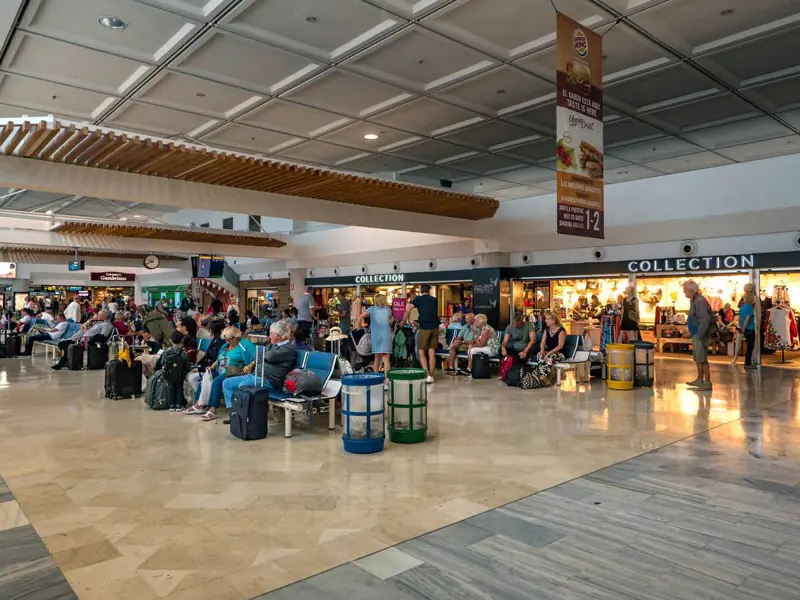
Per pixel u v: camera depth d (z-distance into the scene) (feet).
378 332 34.37
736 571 10.94
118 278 108.37
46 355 55.52
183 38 28.76
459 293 62.03
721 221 41.63
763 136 46.85
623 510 14.08
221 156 29.84
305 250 74.95
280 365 23.49
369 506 14.44
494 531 12.87
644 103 39.04
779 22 27.84
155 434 22.50
